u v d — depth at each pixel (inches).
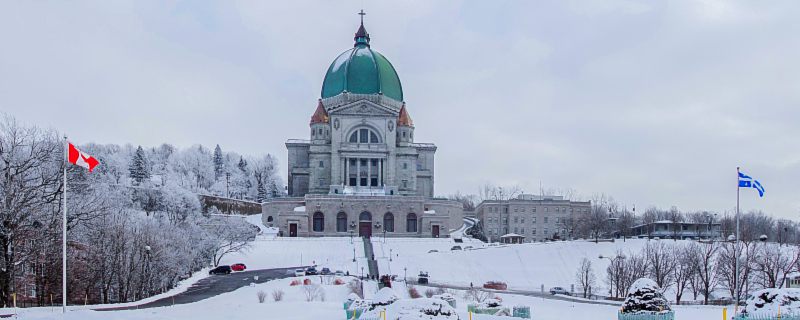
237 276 5457.7
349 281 4670.3
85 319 2266.2
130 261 3991.1
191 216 7076.8
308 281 4411.9
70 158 2484.0
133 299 3971.5
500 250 6318.9
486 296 3959.2
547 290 5147.6
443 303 1911.9
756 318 2154.3
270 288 4013.3
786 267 5383.9
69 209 3634.4
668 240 6594.5
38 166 3371.1
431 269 5910.4
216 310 2645.2
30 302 3622.0
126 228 4387.3
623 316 2308.1
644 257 5644.7
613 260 5585.6
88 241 3998.5
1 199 3046.3
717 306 3550.7
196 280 5201.8
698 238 7785.4
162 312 2529.5
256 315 2507.4
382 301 2294.5
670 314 2293.3
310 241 7268.7
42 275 3585.1
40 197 3412.9
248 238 6889.8
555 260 6122.1
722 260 5039.4
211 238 6072.8
